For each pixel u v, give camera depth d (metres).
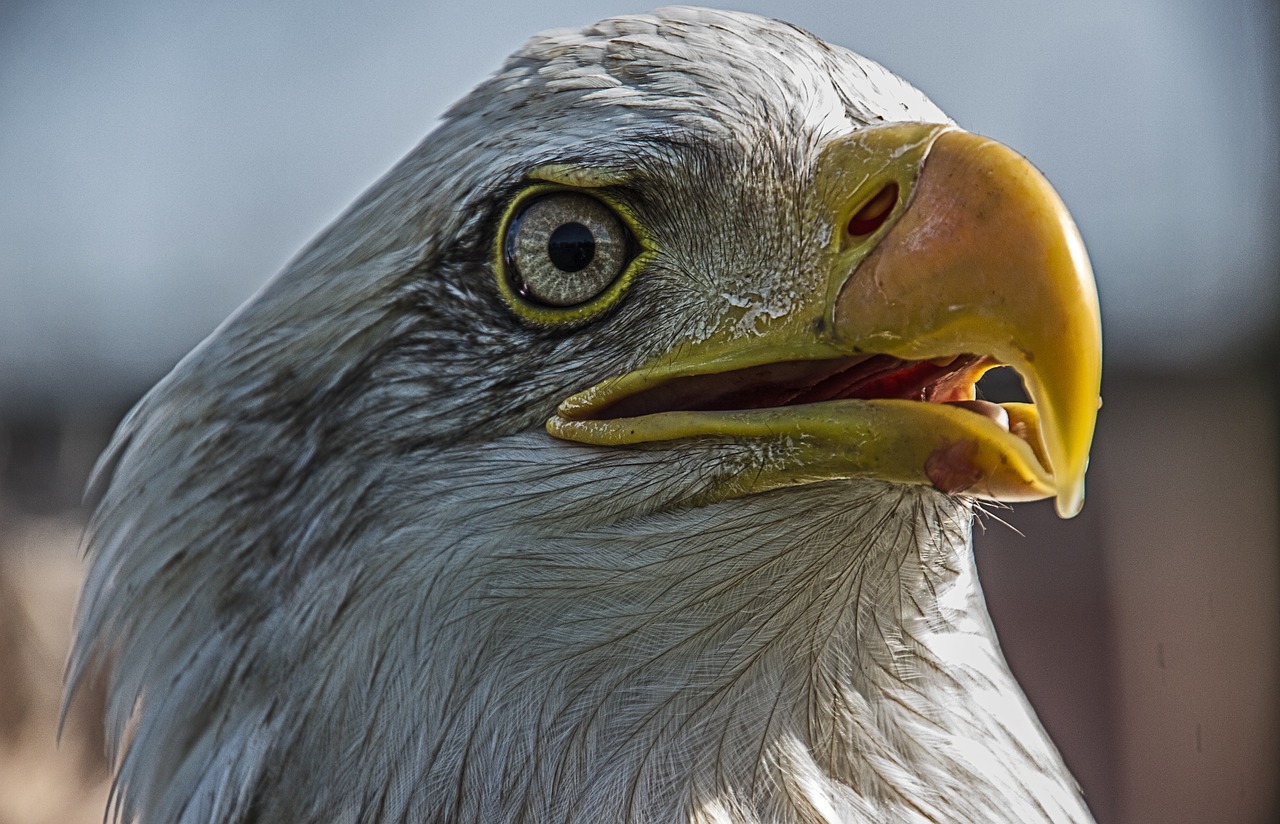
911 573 2.17
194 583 2.19
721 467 2.17
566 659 2.17
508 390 2.17
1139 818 2.89
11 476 3.77
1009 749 2.19
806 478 2.16
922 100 2.18
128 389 3.90
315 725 2.18
